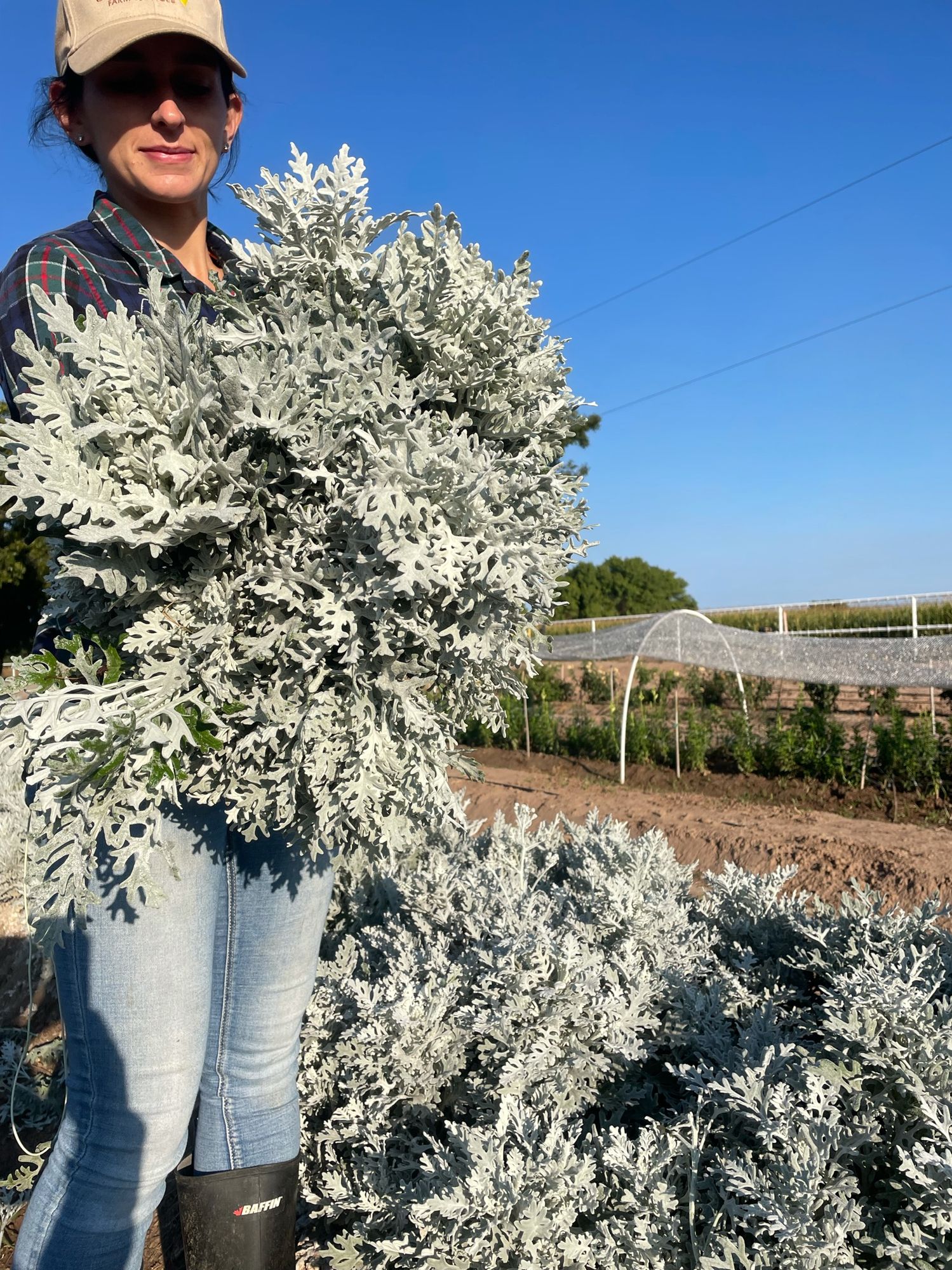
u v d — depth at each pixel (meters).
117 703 1.26
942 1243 1.64
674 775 9.36
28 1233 1.53
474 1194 1.76
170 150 1.56
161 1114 1.53
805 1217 1.62
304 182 1.51
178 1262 2.25
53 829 1.31
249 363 1.25
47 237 1.50
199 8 1.52
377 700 1.46
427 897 3.13
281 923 1.72
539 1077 2.18
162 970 1.49
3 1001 3.54
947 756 7.97
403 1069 2.28
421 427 1.38
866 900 2.80
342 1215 2.19
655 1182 1.84
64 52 1.51
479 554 1.32
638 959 2.52
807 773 8.73
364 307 1.52
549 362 1.66
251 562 1.37
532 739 11.65
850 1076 1.93
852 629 11.50
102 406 1.25
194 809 1.52
